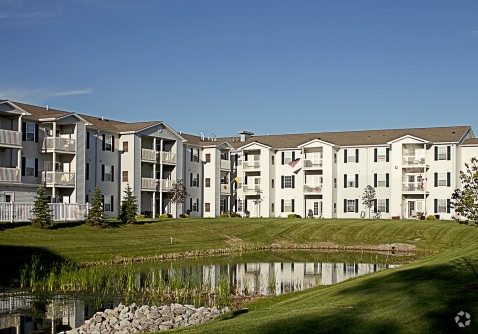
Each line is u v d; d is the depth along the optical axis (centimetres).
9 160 5284
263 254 4912
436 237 5453
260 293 2928
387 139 7700
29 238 4094
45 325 2214
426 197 7375
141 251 4416
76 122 5803
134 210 5438
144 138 6938
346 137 8125
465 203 2898
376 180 7625
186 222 5981
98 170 6241
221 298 2738
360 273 3722
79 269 3534
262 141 8581
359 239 5612
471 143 7262
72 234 4459
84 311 2452
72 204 5219
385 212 7538
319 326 1512
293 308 1927
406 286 2052
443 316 1512
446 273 2298
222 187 8181
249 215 8294
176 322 2116
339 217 7831
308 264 4212
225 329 1580
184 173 7600
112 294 2823
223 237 5459
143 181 6731
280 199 8200
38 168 5584
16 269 3359
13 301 2648
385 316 1563
